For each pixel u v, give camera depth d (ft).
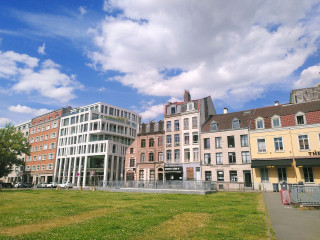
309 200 47.65
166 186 98.53
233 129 124.57
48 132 244.83
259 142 114.93
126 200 65.57
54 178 216.54
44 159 236.63
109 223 34.35
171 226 32.14
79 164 201.05
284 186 95.71
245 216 38.91
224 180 121.80
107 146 189.06
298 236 27.25
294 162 102.42
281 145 108.47
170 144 146.92
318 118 102.53
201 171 130.11
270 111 120.98
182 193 89.56
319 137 100.42
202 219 36.60
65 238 26.96
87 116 211.20
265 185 107.45
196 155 136.36
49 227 33.14
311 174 98.53
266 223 33.60
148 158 153.17
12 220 38.14
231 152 123.44
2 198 74.28
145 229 30.68
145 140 157.69
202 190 86.07
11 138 179.83
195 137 138.82
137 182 110.73
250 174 115.65
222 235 27.53
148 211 44.62
